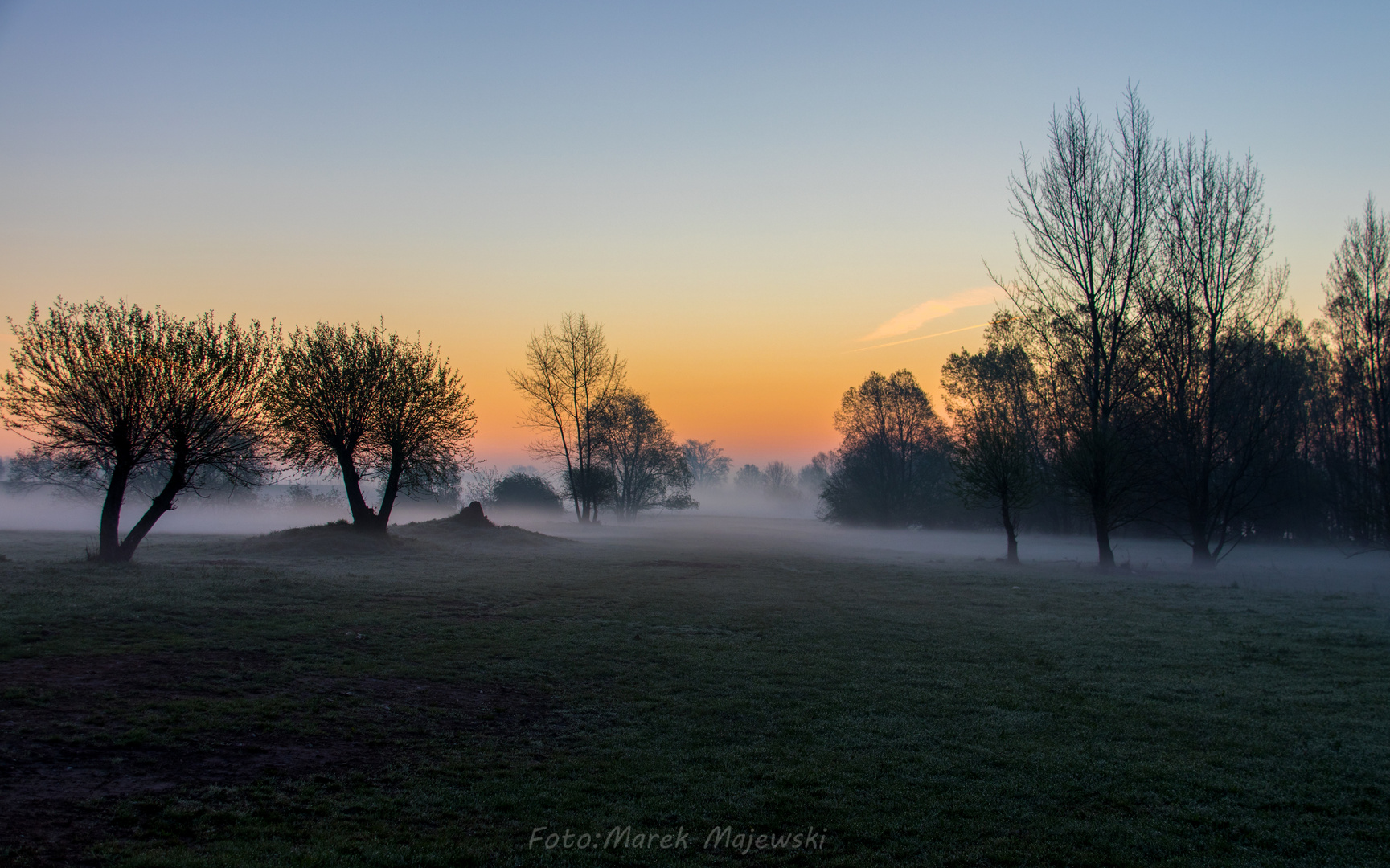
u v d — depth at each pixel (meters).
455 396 34.50
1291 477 46.75
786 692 10.84
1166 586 25.55
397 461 32.75
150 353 21.28
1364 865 6.07
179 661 10.48
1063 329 35.22
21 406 20.44
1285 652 14.08
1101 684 11.59
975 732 9.20
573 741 8.60
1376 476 36.22
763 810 6.83
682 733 8.96
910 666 12.63
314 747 7.84
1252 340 33.38
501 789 7.10
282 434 30.44
